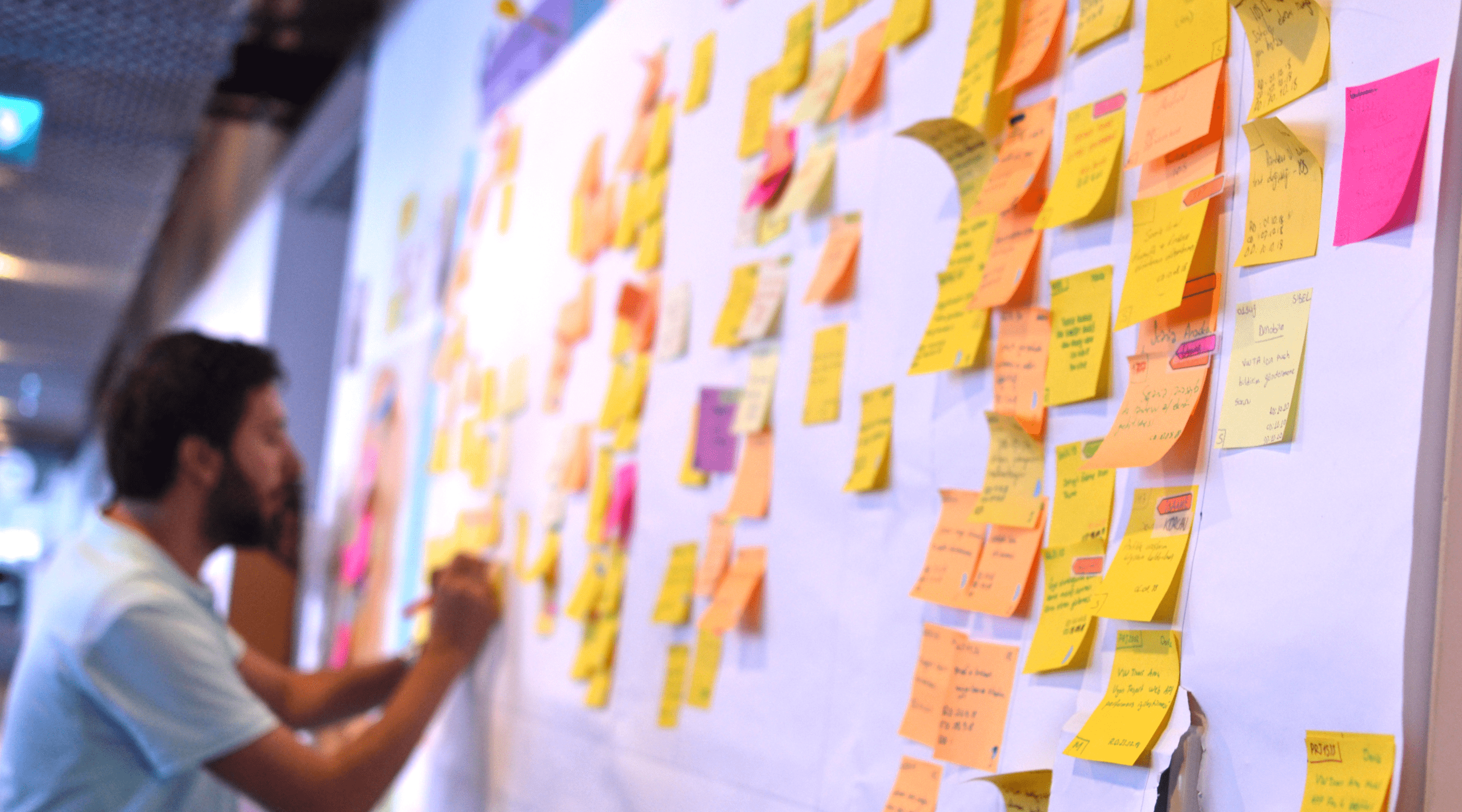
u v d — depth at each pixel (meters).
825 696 0.75
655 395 1.07
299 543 2.11
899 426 0.72
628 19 1.27
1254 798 0.45
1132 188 0.57
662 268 1.09
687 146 1.08
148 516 1.23
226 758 1.06
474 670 1.42
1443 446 0.41
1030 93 0.65
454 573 1.40
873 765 0.69
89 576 1.10
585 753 1.09
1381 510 0.42
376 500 2.03
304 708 1.39
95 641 1.04
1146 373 0.54
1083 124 0.61
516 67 1.65
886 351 0.75
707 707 0.89
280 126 3.38
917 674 0.67
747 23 1.00
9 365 8.40
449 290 1.80
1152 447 0.52
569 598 1.18
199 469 1.22
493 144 1.70
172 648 1.04
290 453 1.33
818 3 0.89
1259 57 0.50
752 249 0.93
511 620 1.33
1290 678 0.44
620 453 1.12
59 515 16.23
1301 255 0.47
